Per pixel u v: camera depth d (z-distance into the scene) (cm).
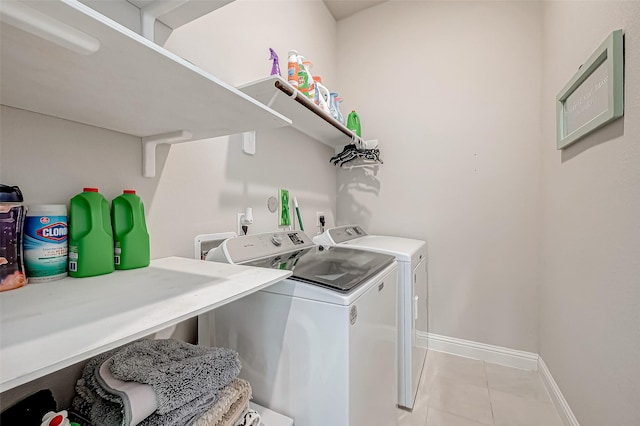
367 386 105
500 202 215
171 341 89
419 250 190
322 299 94
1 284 64
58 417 63
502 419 156
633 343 93
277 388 102
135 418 60
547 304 185
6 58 50
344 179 272
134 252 91
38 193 76
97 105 73
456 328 229
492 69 218
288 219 191
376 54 260
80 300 61
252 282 78
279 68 176
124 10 93
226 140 140
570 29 148
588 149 127
